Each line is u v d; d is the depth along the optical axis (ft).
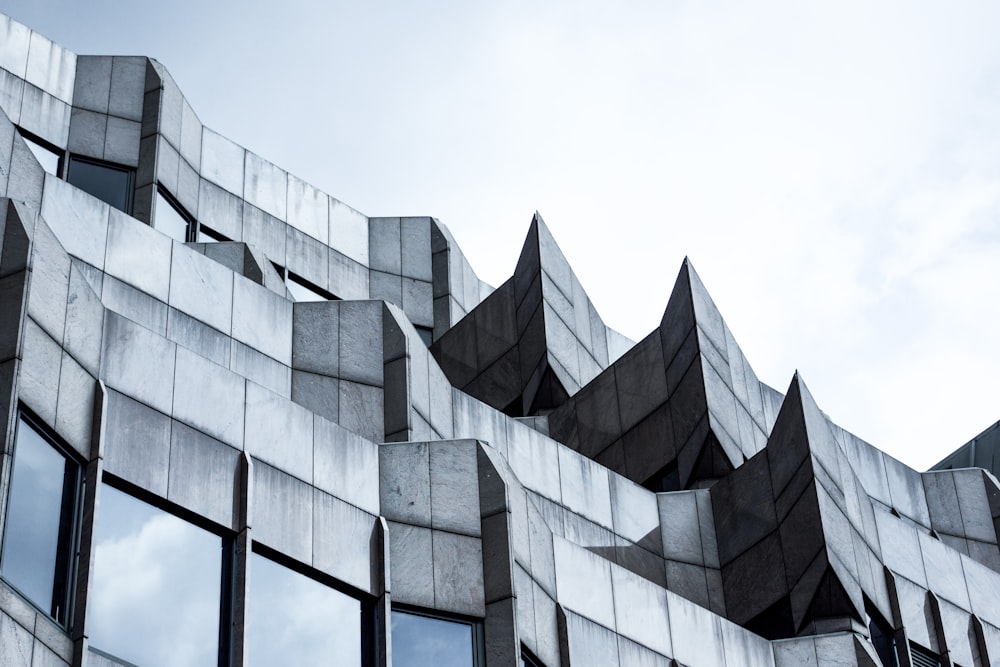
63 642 67.31
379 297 161.58
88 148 129.39
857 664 110.83
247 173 149.38
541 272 156.87
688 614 106.32
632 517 125.90
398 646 82.43
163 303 100.78
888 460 159.74
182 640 73.41
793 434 123.03
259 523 78.84
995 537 158.71
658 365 144.87
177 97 138.31
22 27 130.11
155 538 74.33
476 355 161.48
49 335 71.92
